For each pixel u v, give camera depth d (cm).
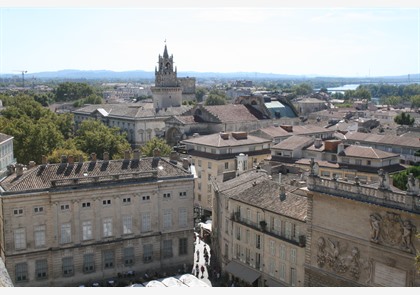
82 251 9912
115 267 10238
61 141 17812
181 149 16838
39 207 9538
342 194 7600
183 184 10794
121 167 10631
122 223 10262
